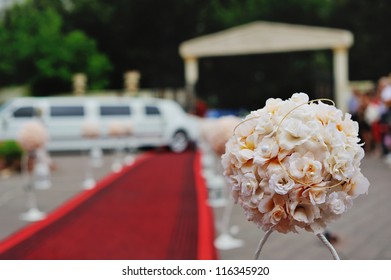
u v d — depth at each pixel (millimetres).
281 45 29719
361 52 45062
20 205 10977
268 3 47438
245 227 8469
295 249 7012
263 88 47375
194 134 25875
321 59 46375
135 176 15320
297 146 3047
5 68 39906
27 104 23922
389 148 17297
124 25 44438
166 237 7707
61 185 14031
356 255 6598
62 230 8375
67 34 43062
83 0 44406
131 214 9570
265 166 3086
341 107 29375
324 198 3012
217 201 10625
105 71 40906
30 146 10711
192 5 45281
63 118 24281
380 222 8453
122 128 20344
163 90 33469
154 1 43938
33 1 45688
